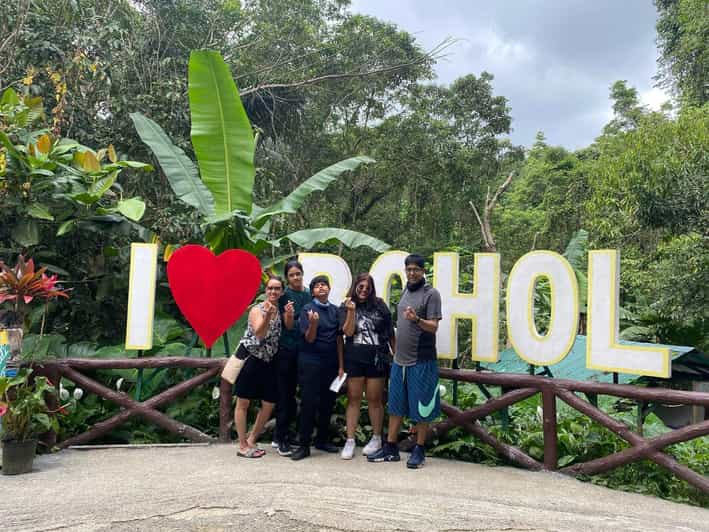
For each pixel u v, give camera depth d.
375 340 4.27
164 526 2.83
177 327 6.00
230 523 2.87
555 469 4.12
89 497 3.25
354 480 3.65
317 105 15.73
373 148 17.14
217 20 12.81
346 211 17.59
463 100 18.55
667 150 9.40
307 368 4.21
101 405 5.07
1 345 4.06
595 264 4.06
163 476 3.70
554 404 4.18
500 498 3.40
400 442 4.71
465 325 10.35
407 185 17.78
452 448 4.47
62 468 3.95
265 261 5.98
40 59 8.15
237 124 5.85
